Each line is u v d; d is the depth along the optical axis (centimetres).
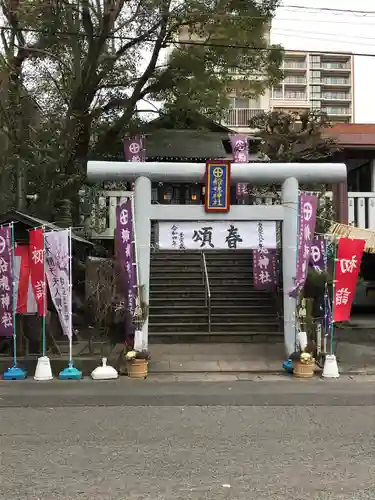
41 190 1580
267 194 1680
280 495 441
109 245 1841
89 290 1332
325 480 475
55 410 756
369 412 741
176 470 501
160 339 1361
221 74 1716
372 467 509
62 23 1545
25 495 443
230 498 435
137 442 593
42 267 1036
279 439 604
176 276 1620
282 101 5831
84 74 1501
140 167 1134
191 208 1137
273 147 1589
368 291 1748
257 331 1401
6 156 1493
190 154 2078
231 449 566
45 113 1617
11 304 1027
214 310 1473
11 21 1489
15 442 595
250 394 875
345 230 1372
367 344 1371
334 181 1162
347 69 6612
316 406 782
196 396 859
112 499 434
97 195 1752
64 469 505
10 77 1478
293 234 1149
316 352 1130
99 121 1816
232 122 3291
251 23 1612
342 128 1716
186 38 1975
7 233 1034
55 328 1330
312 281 1211
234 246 1140
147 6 1533
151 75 1720
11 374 1011
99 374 1015
